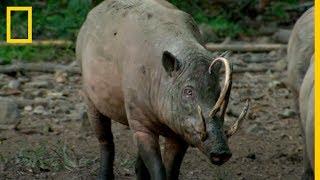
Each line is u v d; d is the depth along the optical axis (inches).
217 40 1131.3
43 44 1009.5
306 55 569.0
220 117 442.3
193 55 463.8
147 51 491.8
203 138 437.1
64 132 721.6
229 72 434.3
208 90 451.2
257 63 1016.9
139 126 501.7
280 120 778.8
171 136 502.6
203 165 639.8
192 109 450.3
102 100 537.6
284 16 1234.6
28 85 882.1
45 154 642.8
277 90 884.0
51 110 788.6
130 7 529.0
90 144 687.7
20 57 984.3
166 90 466.9
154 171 495.5
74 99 836.6
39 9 1135.0
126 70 505.0
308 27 574.9
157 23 501.4
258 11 1248.8
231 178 613.3
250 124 759.7
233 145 698.2
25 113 778.2
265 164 651.5
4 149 666.2
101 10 554.3
